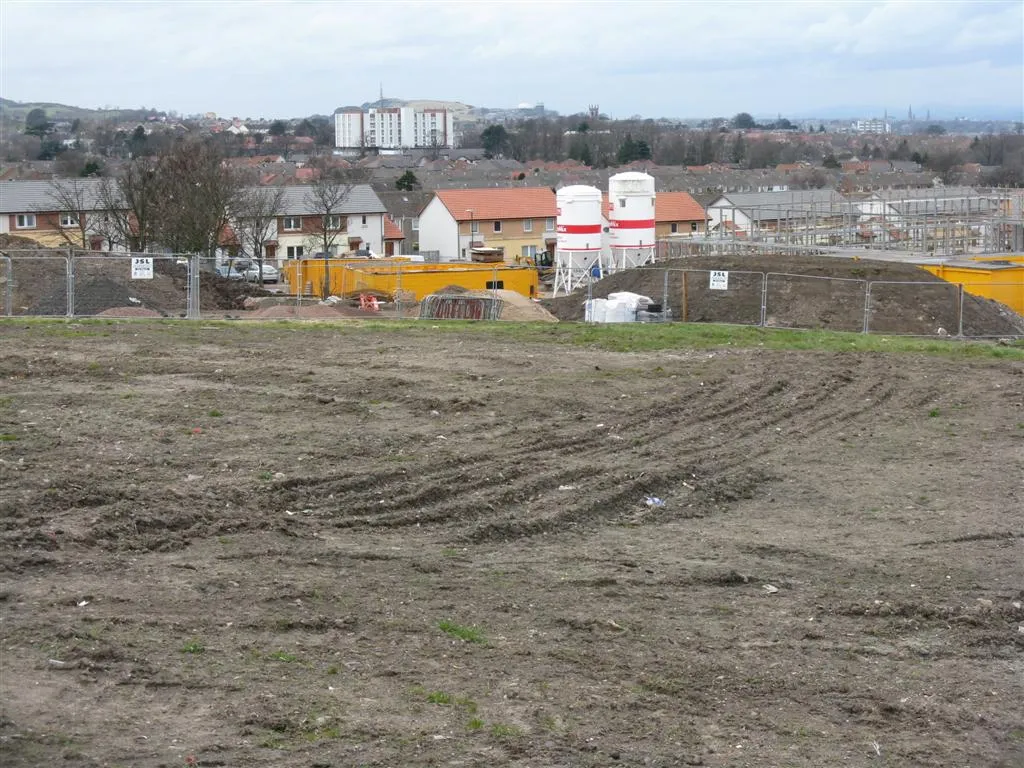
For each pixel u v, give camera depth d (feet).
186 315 108.78
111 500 37.96
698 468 49.01
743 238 205.57
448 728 24.36
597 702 26.40
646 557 38.01
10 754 21.26
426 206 289.33
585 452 50.78
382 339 80.07
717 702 27.20
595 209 177.68
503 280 162.81
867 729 26.50
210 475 42.88
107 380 60.59
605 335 85.30
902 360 77.51
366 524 39.01
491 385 63.52
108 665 25.53
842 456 53.36
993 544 40.91
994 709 27.96
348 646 28.30
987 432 58.39
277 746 22.80
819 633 32.04
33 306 110.42
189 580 31.63
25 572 31.09
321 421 53.31
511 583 34.30
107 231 194.70
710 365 72.90
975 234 202.08
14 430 47.93
